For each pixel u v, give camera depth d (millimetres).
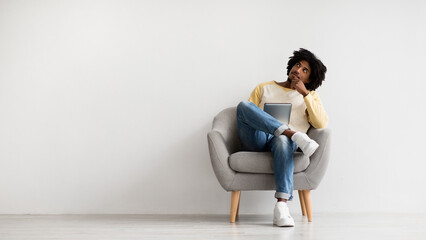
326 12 3445
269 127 2695
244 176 2732
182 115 3389
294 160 2707
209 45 3418
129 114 3377
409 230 2461
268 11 3439
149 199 3348
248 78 3410
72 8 3398
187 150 3373
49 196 3318
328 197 3375
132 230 2432
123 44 3398
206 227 2553
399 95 3434
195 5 3432
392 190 3395
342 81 3422
